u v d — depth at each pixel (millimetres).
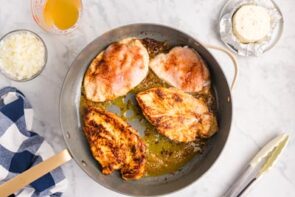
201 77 919
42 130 949
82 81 934
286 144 941
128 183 920
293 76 964
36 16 938
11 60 913
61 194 936
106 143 899
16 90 912
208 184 957
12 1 953
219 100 926
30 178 817
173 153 923
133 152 898
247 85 961
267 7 954
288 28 966
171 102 909
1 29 956
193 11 959
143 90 931
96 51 928
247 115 961
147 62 919
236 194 949
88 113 903
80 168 914
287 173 964
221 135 907
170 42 931
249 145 959
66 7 925
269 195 961
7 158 898
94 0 954
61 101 890
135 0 954
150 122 907
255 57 960
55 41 952
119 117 921
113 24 955
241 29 935
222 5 959
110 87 916
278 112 963
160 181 919
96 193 951
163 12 957
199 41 874
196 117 908
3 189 809
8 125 894
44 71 950
